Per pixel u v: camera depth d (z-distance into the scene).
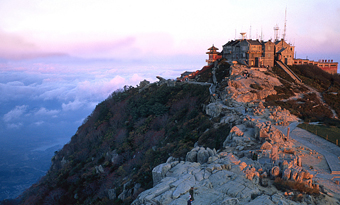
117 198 66.69
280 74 127.56
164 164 38.69
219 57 158.62
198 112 93.44
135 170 76.62
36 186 118.62
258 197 28.89
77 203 85.56
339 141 54.16
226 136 57.41
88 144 133.12
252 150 45.84
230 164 35.22
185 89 130.00
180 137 77.06
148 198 30.11
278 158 41.16
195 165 37.44
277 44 140.88
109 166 98.25
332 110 93.88
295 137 57.50
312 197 29.95
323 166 41.94
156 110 118.19
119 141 113.19
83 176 97.69
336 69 151.12
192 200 27.25
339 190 33.59
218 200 28.55
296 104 91.06
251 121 58.81
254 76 110.50
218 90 101.12
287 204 27.59
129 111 137.25
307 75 130.62
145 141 99.00
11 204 120.00
